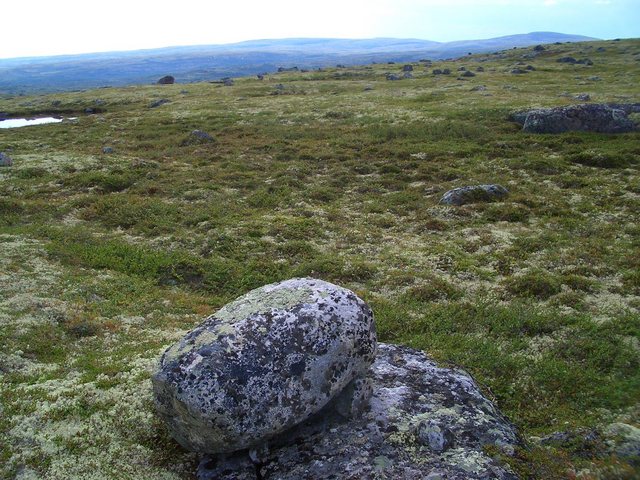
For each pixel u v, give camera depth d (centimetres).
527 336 1480
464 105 5612
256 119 5709
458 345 1455
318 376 957
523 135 4291
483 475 862
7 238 2247
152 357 1326
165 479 942
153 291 1858
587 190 2891
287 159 4025
